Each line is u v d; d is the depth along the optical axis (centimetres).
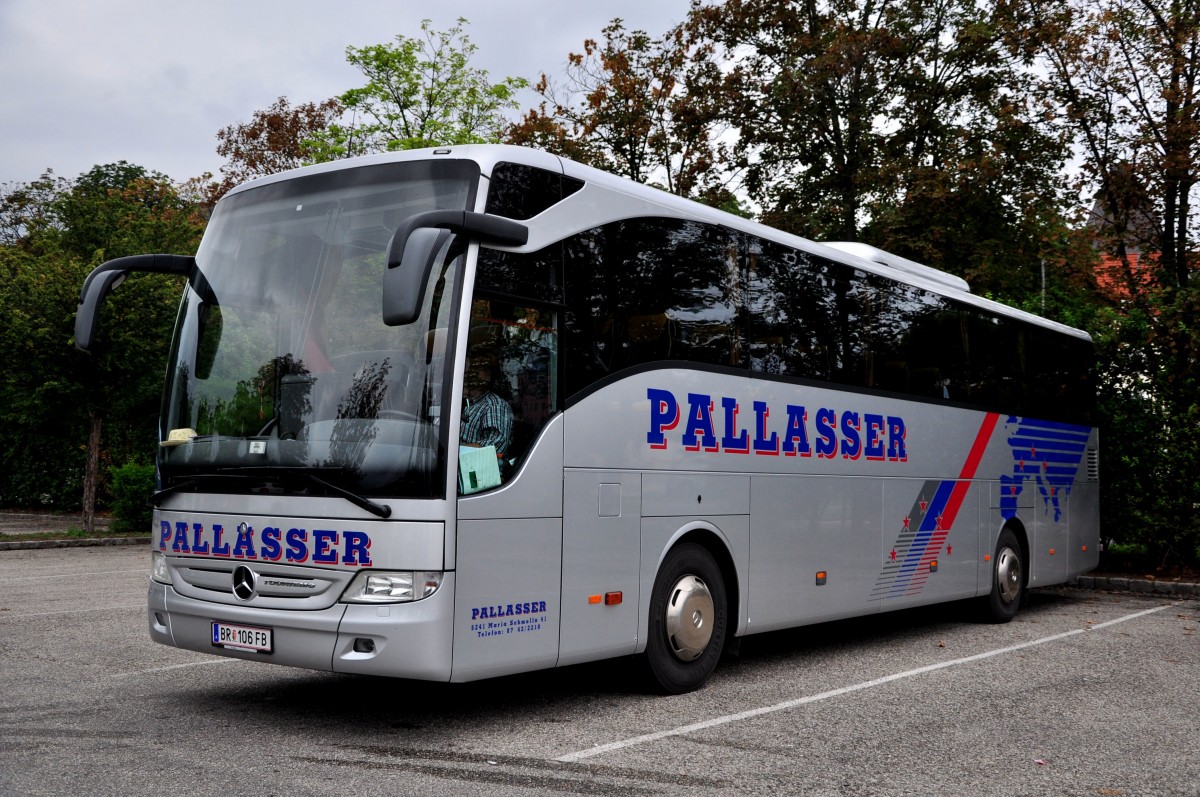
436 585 573
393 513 574
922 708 730
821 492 910
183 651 892
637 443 717
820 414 915
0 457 2939
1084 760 600
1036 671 885
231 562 627
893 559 1007
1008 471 1226
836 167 2653
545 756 580
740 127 2705
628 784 530
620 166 2755
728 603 819
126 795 487
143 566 1681
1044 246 2028
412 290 531
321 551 589
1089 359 1477
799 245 915
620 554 698
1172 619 1246
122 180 5819
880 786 539
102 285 671
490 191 626
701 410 780
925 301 1095
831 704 739
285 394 625
